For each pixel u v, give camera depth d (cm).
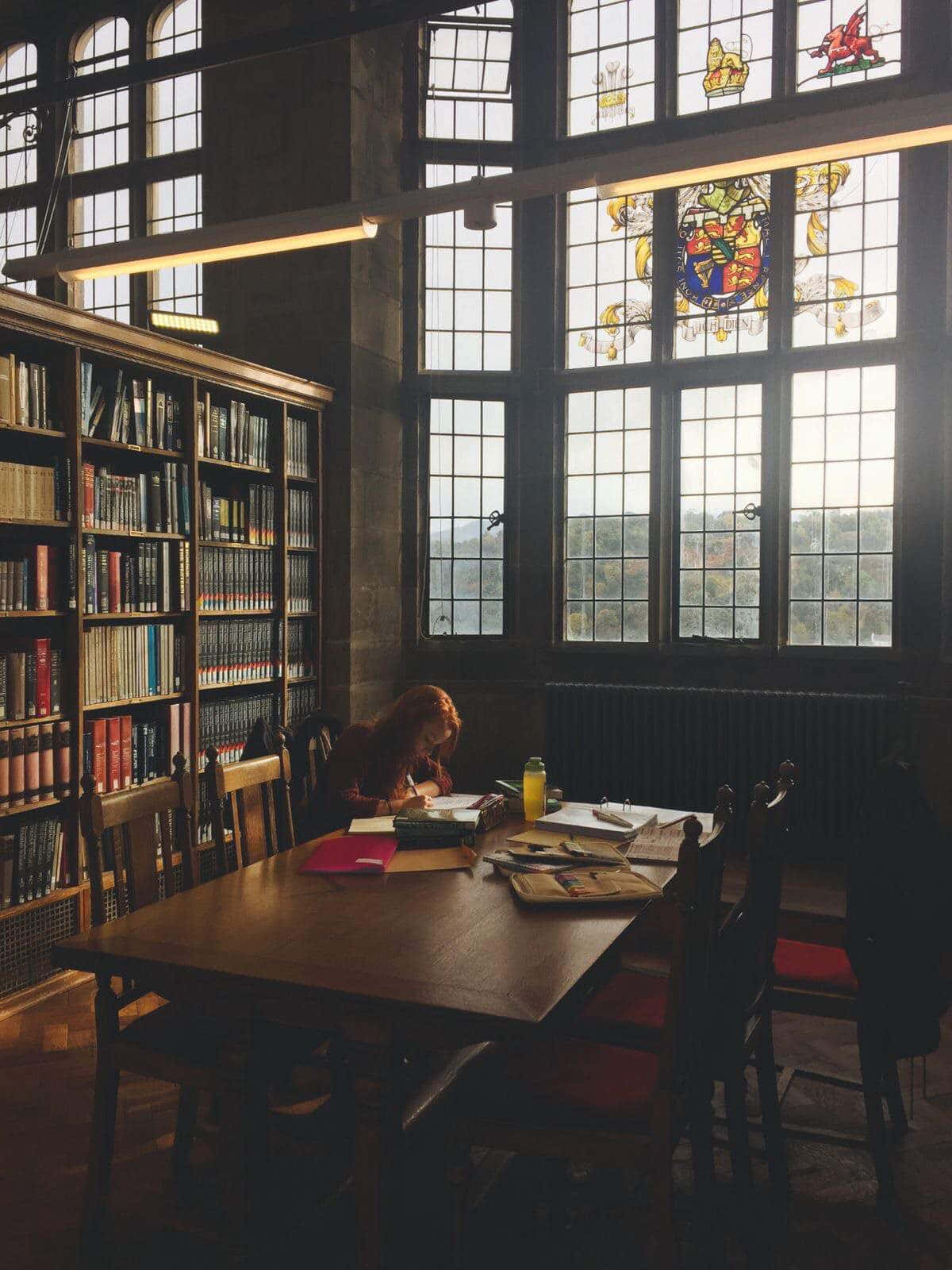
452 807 344
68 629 420
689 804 589
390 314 640
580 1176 271
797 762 562
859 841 267
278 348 618
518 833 319
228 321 633
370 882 264
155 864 268
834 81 577
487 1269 232
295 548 575
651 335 620
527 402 647
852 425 579
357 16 496
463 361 654
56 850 414
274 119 620
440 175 653
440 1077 270
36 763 402
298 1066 304
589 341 639
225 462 520
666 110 612
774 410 590
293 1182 264
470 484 656
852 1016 267
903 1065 341
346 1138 263
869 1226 250
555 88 637
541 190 376
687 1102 209
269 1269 228
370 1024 190
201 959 204
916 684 559
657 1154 195
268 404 561
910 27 555
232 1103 214
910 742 542
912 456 557
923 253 554
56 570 418
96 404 440
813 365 582
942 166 548
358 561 611
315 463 595
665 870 272
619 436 631
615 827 309
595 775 607
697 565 615
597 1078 214
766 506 593
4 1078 328
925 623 556
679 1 611
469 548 658
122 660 454
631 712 600
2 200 734
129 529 457
